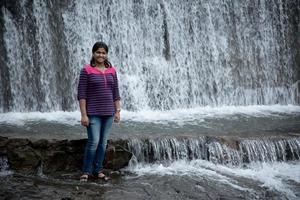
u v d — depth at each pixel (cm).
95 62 527
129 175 576
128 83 1086
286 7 1311
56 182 535
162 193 504
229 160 649
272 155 673
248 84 1246
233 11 1266
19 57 1011
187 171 600
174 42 1187
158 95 1120
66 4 1074
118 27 1129
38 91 1021
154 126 816
